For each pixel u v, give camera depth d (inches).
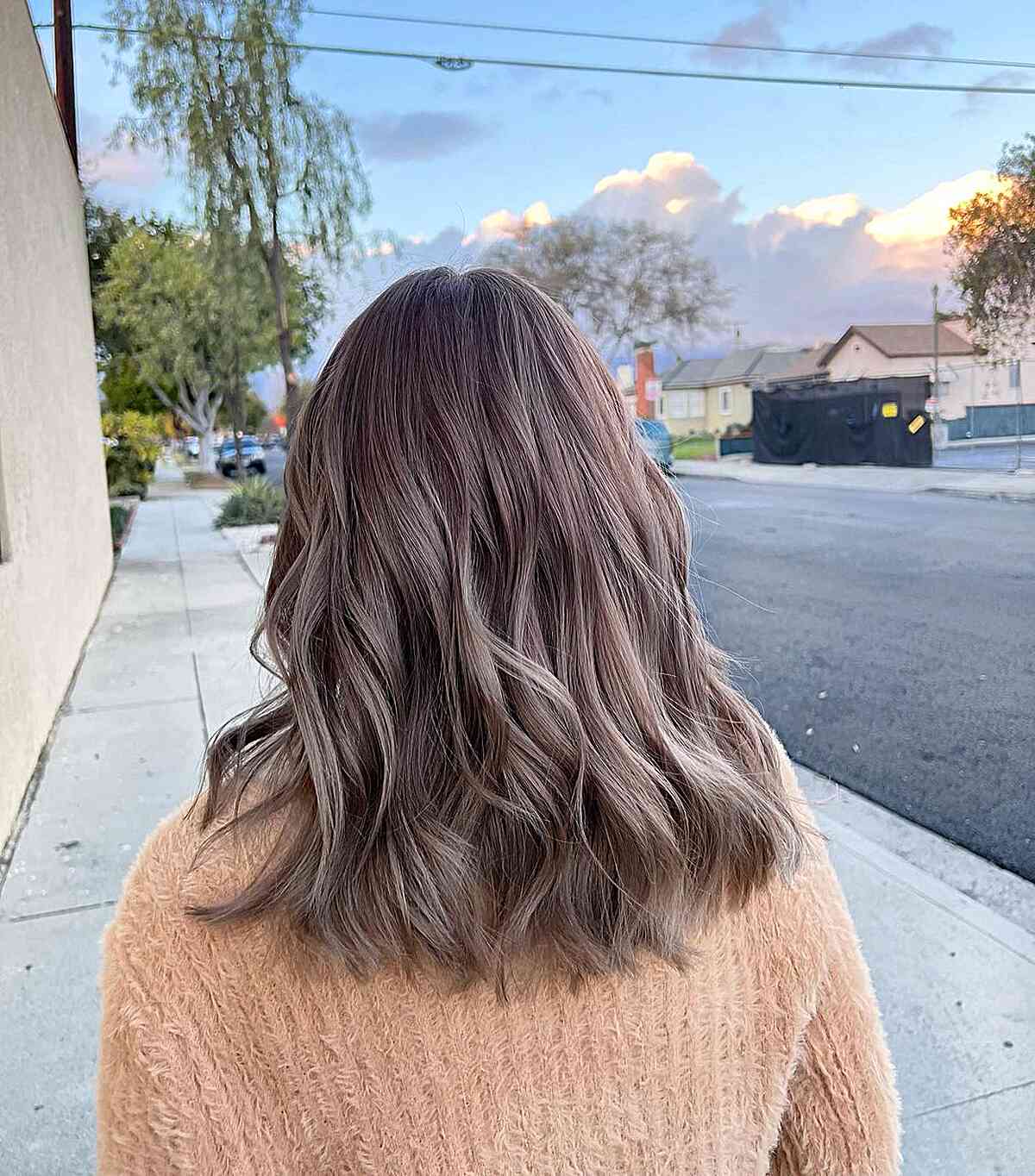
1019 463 804.6
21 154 253.4
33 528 221.5
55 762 193.6
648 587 29.1
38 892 137.3
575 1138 26.7
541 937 26.0
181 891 25.5
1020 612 307.9
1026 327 755.4
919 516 568.1
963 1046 98.1
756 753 32.1
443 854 25.0
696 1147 28.1
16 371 219.9
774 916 29.3
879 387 936.9
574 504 27.6
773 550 467.8
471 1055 25.8
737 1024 28.6
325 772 25.6
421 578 26.4
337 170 638.5
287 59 602.5
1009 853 141.7
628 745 26.9
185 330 1000.9
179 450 2635.3
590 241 1369.3
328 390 29.2
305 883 24.7
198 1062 24.5
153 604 384.2
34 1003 110.5
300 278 704.4
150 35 580.4
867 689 233.5
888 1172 30.6
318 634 27.0
